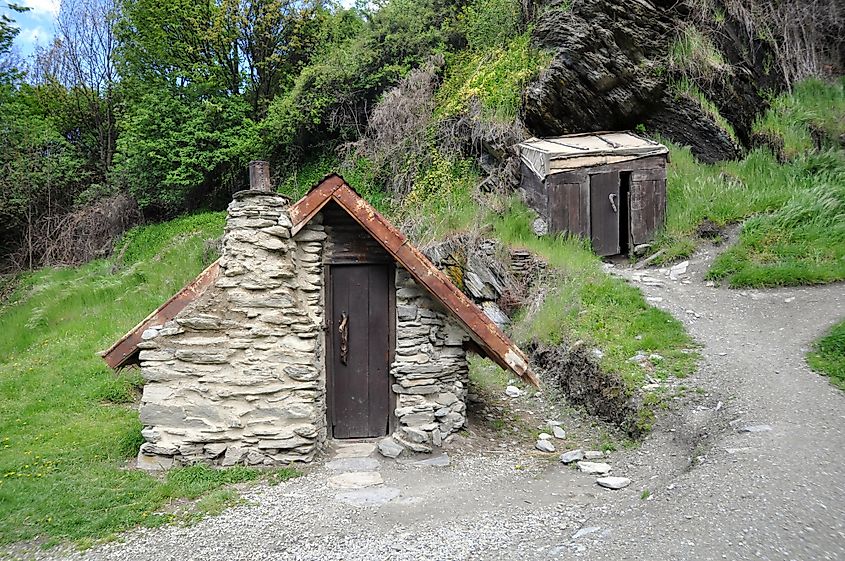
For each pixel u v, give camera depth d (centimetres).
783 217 1151
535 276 1112
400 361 700
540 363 962
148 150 1853
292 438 650
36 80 2348
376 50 1712
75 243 1958
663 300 998
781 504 450
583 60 1398
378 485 596
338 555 445
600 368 812
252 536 484
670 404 702
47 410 874
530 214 1248
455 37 1708
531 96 1382
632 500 520
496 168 1360
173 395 650
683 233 1224
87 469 639
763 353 790
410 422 694
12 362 1163
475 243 1166
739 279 1028
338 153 1697
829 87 1603
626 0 1473
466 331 712
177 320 647
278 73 2034
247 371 649
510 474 628
